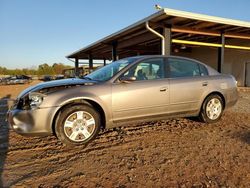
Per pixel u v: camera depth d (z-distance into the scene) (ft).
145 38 40.93
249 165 10.27
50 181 9.08
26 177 9.41
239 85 57.67
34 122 12.01
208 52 65.51
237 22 33.35
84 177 9.36
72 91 12.69
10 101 35.68
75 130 12.74
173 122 17.54
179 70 16.02
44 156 11.60
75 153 11.92
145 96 14.15
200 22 32.50
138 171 9.80
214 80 17.02
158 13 28.32
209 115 17.02
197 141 13.41
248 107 25.44
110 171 9.84
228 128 16.07
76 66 85.66
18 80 109.19
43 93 12.30
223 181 8.95
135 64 14.53
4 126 18.08
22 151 12.34
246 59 55.77
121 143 13.24
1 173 9.78
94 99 12.89
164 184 8.77
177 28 34.40
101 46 55.26
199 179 9.11
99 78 14.70
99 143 13.29
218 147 12.42
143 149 12.27
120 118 13.71
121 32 38.60
